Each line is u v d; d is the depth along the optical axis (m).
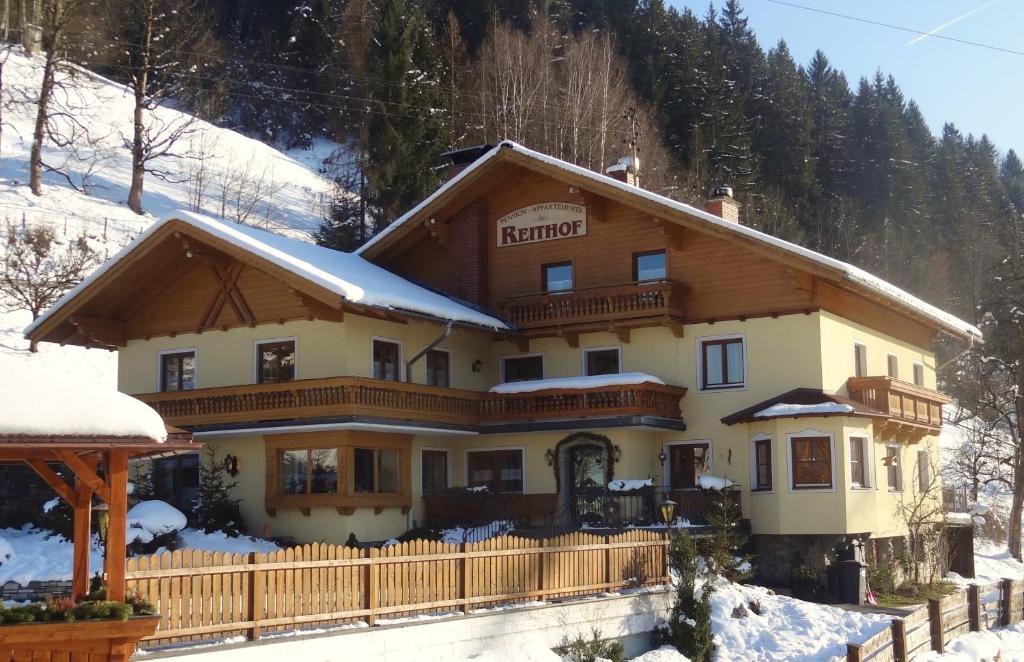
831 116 95.62
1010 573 37.59
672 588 21.81
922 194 91.94
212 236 28.41
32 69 63.81
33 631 11.30
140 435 11.87
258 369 29.84
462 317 30.48
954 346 64.44
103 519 16.14
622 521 27.67
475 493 30.48
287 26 91.31
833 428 27.55
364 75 62.38
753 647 20.72
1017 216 89.44
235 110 89.69
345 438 27.64
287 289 29.47
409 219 34.31
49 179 56.19
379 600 16.09
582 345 32.50
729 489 28.34
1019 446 43.06
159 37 61.25
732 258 30.42
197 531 27.66
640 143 68.19
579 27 88.75
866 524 27.80
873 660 17.20
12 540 25.56
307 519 28.34
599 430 30.14
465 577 17.55
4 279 39.25
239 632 14.27
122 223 52.69
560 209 33.28
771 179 84.56
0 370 11.76
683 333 30.91
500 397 31.17
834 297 30.05
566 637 18.92
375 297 27.45
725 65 88.25
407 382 29.53
